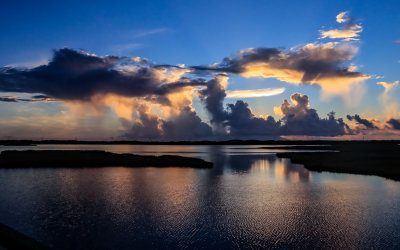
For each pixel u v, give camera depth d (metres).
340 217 19.03
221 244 14.40
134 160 56.44
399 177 36.28
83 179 35.81
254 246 14.16
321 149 132.12
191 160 58.47
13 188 29.28
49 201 23.44
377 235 15.64
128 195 26.06
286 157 81.56
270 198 24.86
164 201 23.61
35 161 52.59
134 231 16.16
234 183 33.28
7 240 10.91
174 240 14.87
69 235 15.46
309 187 30.38
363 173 40.03
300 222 17.92
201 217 18.97
